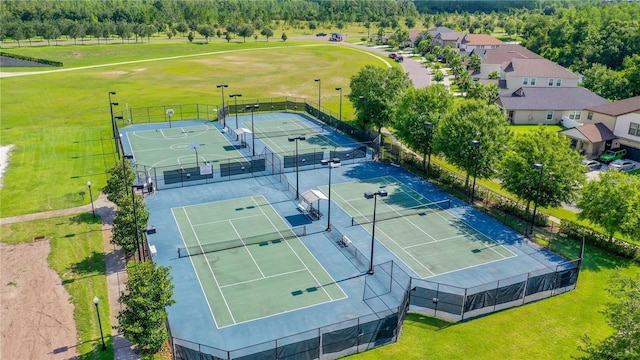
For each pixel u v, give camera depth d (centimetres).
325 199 5062
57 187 5756
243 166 6150
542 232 4747
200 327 3403
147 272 3108
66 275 4000
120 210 4141
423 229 4834
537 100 8850
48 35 16925
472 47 16538
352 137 7775
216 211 5181
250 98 10506
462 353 3195
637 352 2370
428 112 6097
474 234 4756
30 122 8531
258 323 3441
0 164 6488
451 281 3959
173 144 7312
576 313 3625
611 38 13325
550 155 4703
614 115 7169
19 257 4256
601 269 4216
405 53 17838
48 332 3344
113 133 7775
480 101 5631
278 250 4419
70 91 10856
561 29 15512
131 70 13450
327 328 3381
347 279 3978
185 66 14138
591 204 4444
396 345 3269
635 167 6675
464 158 5347
